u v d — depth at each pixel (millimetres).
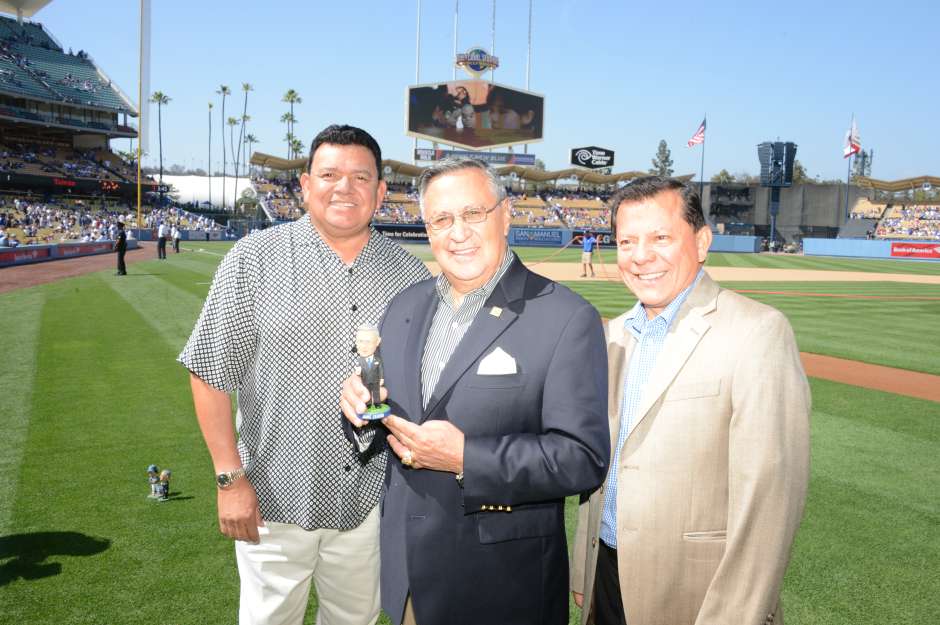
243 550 2404
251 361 2324
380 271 2412
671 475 1839
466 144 58000
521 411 1775
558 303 1836
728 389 1798
